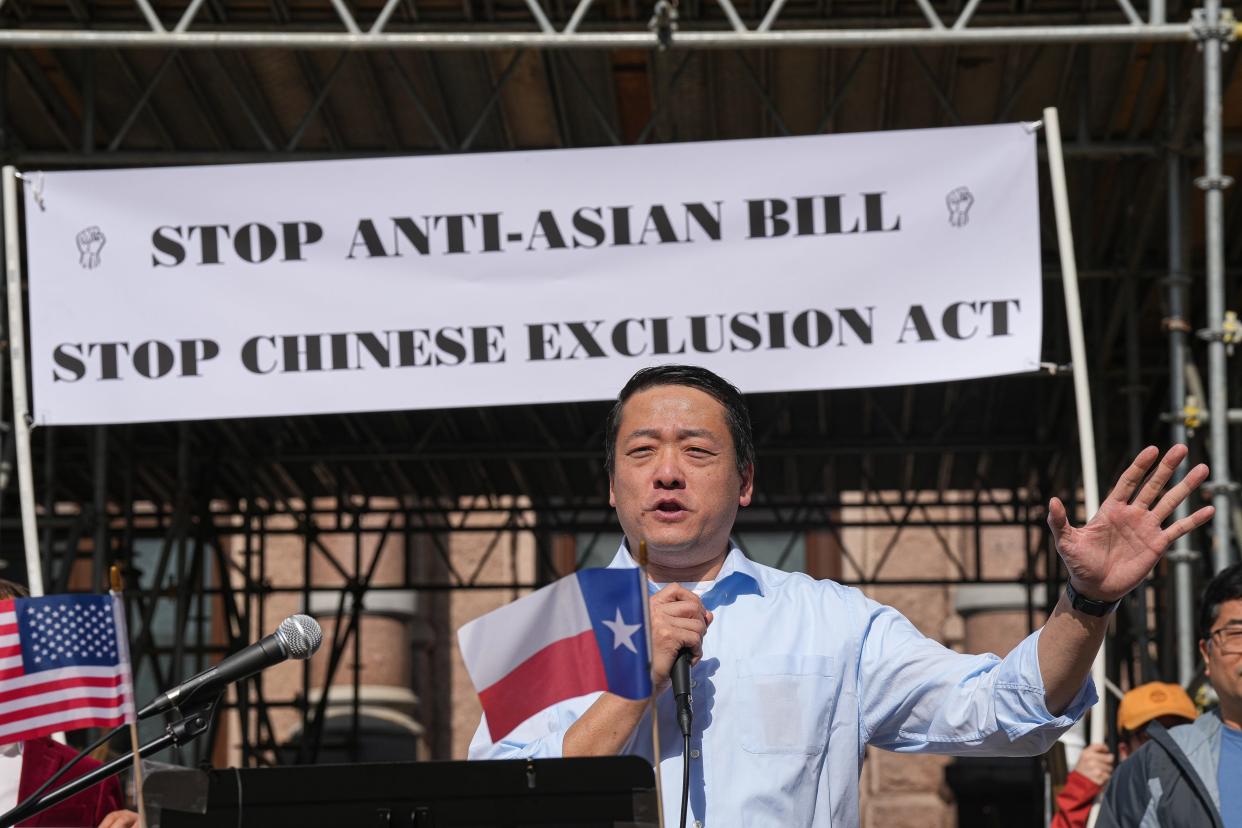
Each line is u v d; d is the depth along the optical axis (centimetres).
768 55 2131
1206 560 2455
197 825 644
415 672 4350
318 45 1616
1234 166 2370
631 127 2381
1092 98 2212
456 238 1530
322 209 1536
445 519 3856
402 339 1521
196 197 1537
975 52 2117
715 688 728
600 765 637
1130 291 2406
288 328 1522
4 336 1777
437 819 642
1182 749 991
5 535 3891
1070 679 662
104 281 1527
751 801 707
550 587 657
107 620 803
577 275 1523
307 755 3562
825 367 1495
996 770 3703
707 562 773
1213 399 1577
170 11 2030
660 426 766
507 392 1513
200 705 730
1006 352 1483
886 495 4422
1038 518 3512
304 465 3584
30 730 780
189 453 3384
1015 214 1497
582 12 1623
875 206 1508
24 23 2008
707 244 1515
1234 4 1927
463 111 2317
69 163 1966
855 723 738
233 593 3491
